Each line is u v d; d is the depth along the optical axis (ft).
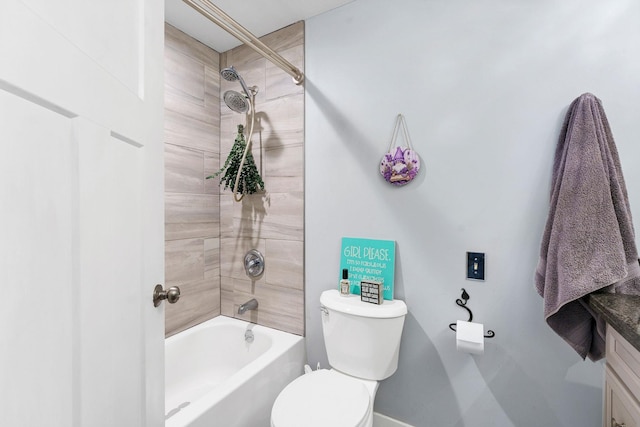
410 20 4.40
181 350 5.46
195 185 5.83
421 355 4.43
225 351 5.97
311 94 5.21
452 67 4.14
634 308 2.58
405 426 4.55
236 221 6.11
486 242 3.98
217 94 6.27
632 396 2.33
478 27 3.98
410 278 4.47
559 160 3.46
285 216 5.50
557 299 3.10
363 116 4.77
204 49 5.97
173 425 3.30
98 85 1.75
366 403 3.67
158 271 2.54
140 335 2.27
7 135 1.18
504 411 3.96
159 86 2.56
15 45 1.20
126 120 2.06
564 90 3.53
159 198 2.55
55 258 1.45
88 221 1.67
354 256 4.83
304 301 5.39
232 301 6.23
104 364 1.83
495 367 3.98
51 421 1.42
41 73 1.33
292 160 5.40
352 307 4.28
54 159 1.43
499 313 3.93
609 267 2.82
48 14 1.40
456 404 4.22
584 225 2.98
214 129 6.21
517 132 3.78
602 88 3.36
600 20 3.37
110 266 1.89
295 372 5.19
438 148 4.24
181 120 5.55
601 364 3.47
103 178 1.81
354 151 4.84
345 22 4.88
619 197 2.97
